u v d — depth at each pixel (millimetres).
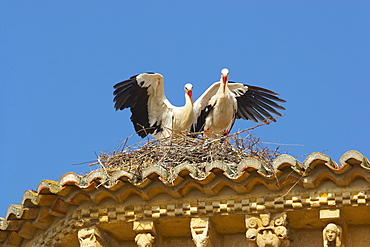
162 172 15555
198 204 15727
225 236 16188
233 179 15250
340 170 14898
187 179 15523
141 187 15727
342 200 15141
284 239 15320
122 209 16047
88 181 15828
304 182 15148
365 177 14914
